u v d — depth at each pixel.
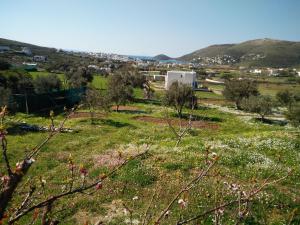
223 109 68.88
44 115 48.12
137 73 92.31
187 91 55.75
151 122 47.53
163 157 21.14
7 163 2.93
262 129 43.91
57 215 13.88
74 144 29.86
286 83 164.12
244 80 76.62
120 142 30.62
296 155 22.38
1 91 42.72
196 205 13.50
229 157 21.08
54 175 19.48
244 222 12.10
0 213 2.68
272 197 14.91
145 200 15.34
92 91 49.59
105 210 14.82
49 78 71.38
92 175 18.59
